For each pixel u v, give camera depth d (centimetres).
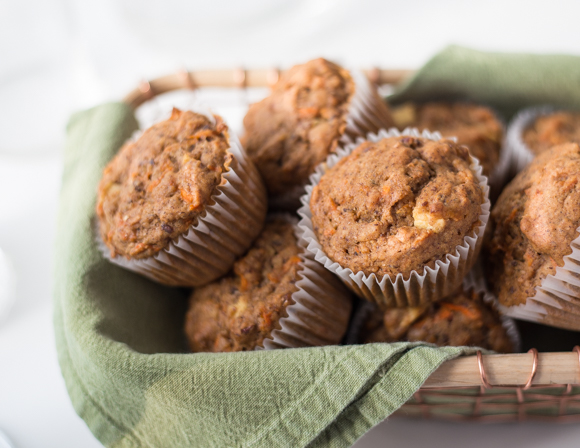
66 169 35
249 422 25
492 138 35
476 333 29
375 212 26
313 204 28
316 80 32
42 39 49
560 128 35
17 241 41
